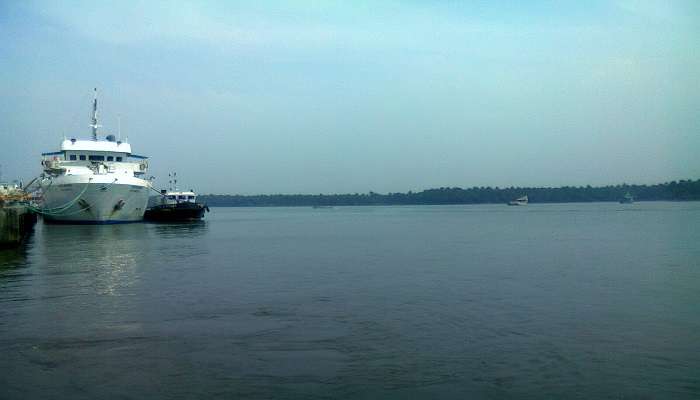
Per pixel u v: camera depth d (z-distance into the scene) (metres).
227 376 14.24
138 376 14.24
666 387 13.56
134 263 36.78
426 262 37.62
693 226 82.12
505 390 13.38
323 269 33.94
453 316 20.61
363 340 17.41
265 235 69.75
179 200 108.94
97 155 80.75
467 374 14.41
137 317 20.44
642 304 22.72
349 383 13.79
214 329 18.70
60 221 77.75
